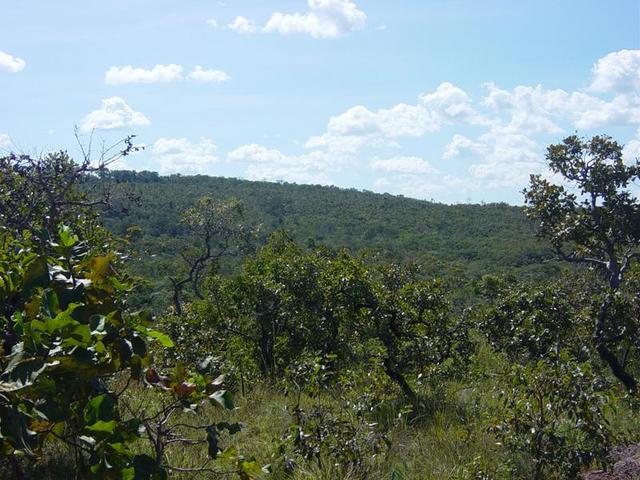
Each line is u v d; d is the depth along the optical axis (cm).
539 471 521
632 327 884
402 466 534
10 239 418
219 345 1072
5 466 401
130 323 310
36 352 248
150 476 269
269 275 1076
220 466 488
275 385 836
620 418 704
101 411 254
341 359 966
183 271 2116
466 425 648
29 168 628
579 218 1001
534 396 533
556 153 1017
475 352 1061
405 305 862
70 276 304
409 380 852
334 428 536
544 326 873
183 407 324
